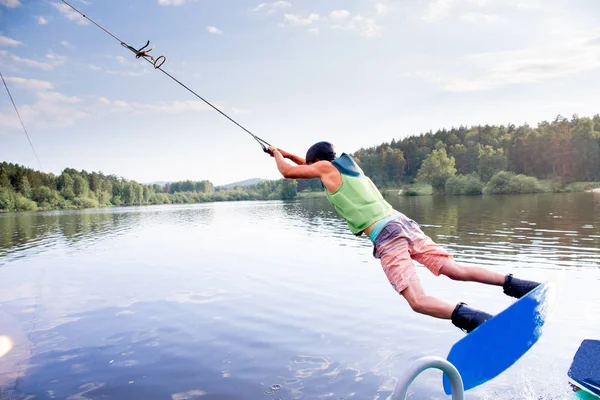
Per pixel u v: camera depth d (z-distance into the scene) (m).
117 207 120.00
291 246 20.00
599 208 33.06
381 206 3.87
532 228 21.83
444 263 3.71
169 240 25.16
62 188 95.50
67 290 12.59
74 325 9.27
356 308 9.54
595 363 5.10
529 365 6.29
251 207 79.31
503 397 5.42
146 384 6.41
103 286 12.95
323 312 9.34
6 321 9.61
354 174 3.92
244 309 9.84
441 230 22.30
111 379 6.61
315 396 5.83
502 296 9.89
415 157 131.25
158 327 8.89
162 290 12.09
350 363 6.79
